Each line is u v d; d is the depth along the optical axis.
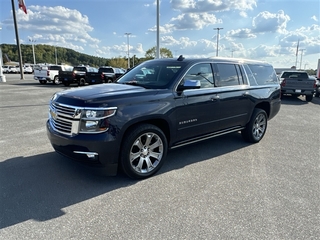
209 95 4.67
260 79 6.00
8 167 4.21
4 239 2.51
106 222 2.83
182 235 2.62
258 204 3.24
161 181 3.86
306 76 16.86
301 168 4.46
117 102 3.54
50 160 4.53
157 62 4.96
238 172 4.23
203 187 3.68
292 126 7.89
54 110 3.83
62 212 3.01
